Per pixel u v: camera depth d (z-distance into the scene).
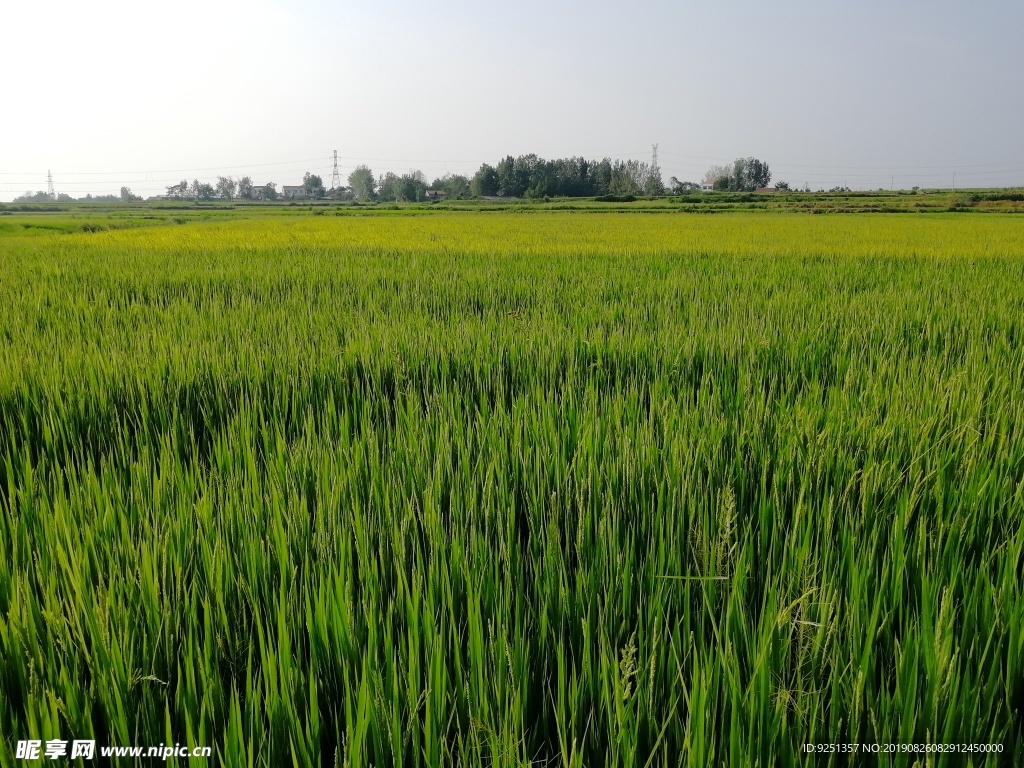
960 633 1.99
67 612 2.02
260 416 3.89
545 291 8.73
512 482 2.97
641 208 66.38
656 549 2.44
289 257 13.80
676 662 1.79
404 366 4.88
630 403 3.90
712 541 2.32
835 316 6.83
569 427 3.54
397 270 11.26
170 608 2.04
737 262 12.65
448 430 3.44
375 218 45.47
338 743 1.61
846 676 1.73
